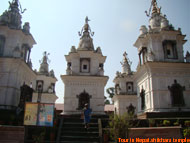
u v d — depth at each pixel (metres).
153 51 25.23
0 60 21.78
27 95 22.86
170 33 25.33
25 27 26.39
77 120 18.02
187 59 24.75
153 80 23.17
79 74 29.08
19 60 21.80
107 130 14.49
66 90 27.48
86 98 27.28
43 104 11.91
